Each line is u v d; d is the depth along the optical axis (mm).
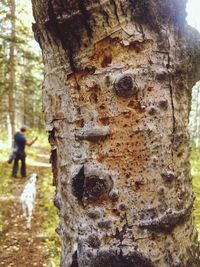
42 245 7398
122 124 1420
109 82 1418
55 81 1531
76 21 1383
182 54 1479
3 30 17203
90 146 1444
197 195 9000
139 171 1416
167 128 1442
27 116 37656
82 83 1456
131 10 1399
